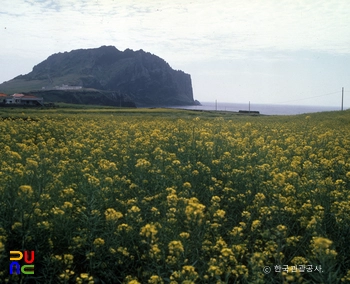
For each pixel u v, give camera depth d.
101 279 5.29
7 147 12.41
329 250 4.58
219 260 4.96
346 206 6.06
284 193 7.68
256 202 6.97
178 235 5.62
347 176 8.87
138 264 5.55
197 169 9.23
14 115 35.81
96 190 6.99
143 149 12.69
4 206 5.77
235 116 49.84
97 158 11.80
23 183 6.90
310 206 6.57
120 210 7.00
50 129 21.70
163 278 4.88
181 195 7.38
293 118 39.25
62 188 7.50
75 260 5.66
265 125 26.31
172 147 13.14
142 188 7.91
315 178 8.77
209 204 7.52
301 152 13.21
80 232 5.69
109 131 20.59
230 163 9.97
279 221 6.32
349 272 4.71
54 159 10.95
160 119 36.28
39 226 5.44
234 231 5.67
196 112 57.00
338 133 18.91
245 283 4.88
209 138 14.40
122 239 5.66
